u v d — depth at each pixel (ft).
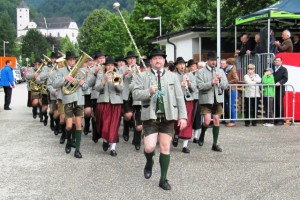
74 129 32.04
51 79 35.45
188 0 96.63
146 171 24.25
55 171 26.00
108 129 30.71
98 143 35.65
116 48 170.09
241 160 28.48
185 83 31.55
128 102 34.55
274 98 43.45
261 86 43.16
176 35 77.30
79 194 21.45
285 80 43.68
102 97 31.04
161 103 22.18
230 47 70.54
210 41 71.41
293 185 22.66
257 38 50.78
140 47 150.10
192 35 72.38
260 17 50.39
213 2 75.82
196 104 32.53
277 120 44.16
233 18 67.26
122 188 22.44
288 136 37.09
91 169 26.48
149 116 22.25
